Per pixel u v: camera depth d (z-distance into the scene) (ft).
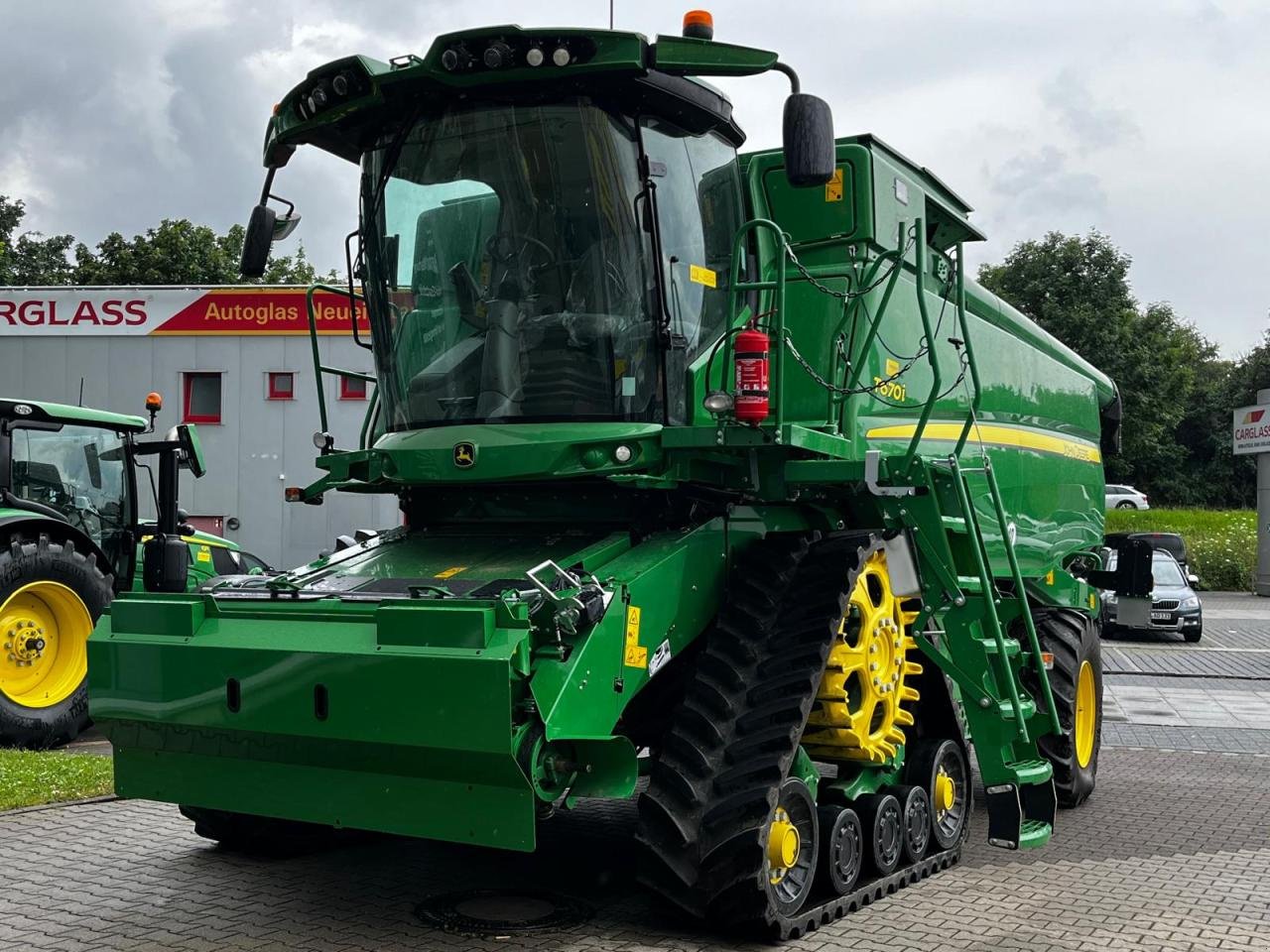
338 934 16.52
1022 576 26.89
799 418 20.21
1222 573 111.86
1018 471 27.25
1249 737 37.91
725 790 16.22
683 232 18.53
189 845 21.42
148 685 17.03
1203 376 267.80
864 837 18.97
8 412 33.30
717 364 18.93
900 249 19.39
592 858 20.83
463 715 14.44
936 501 19.35
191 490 64.34
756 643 17.63
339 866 20.18
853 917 17.84
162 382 65.31
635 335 17.87
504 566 17.37
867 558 18.92
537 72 17.33
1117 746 36.17
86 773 26.78
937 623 20.07
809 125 16.02
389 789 15.55
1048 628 27.63
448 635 14.70
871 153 20.66
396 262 19.10
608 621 15.66
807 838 17.25
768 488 19.01
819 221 20.74
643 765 17.83
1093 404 34.50
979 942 16.75
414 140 18.67
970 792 22.24
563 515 18.81
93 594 33.19
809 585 18.20
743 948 16.16
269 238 19.80
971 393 25.26
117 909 17.63
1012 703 19.81
